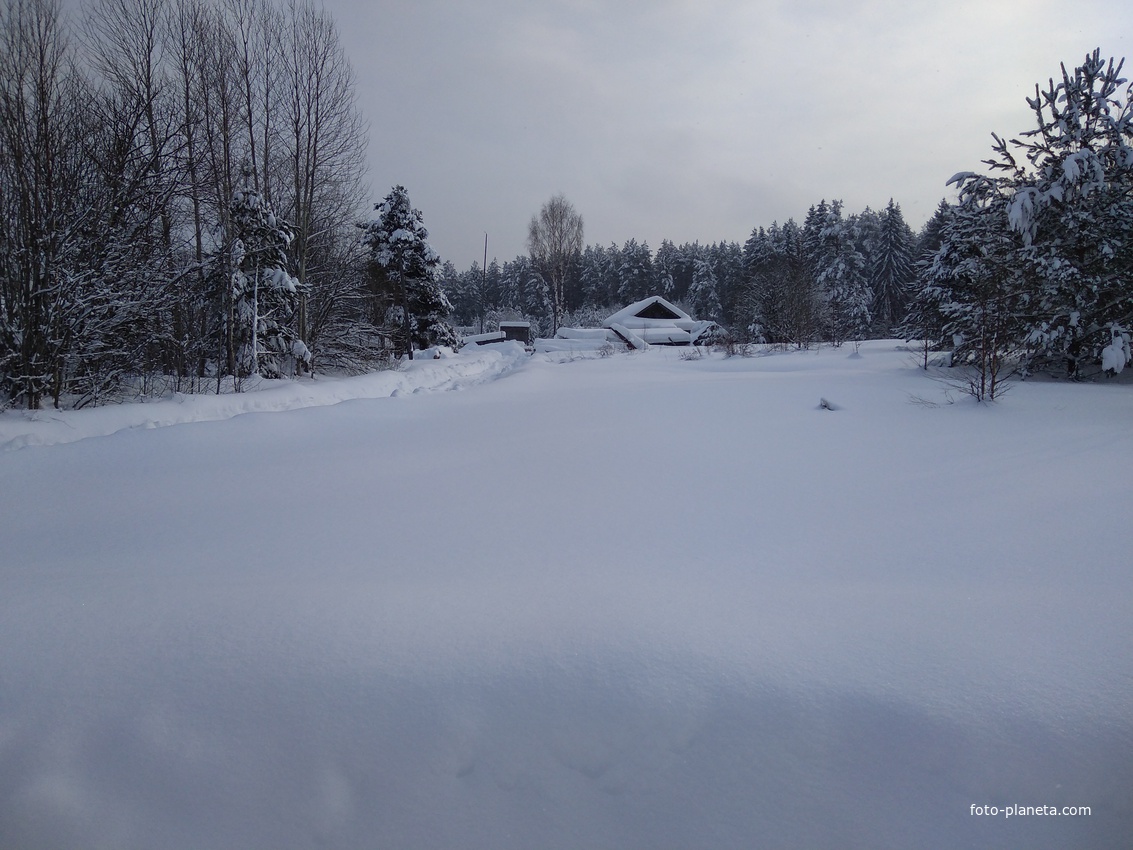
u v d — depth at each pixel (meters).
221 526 4.21
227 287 12.68
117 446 6.47
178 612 2.87
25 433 6.72
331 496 4.95
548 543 3.85
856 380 12.84
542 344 40.16
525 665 2.46
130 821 1.96
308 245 18.05
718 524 4.22
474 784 2.04
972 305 12.62
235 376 11.71
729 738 2.15
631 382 14.23
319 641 2.63
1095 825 1.86
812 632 2.69
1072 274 11.45
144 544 3.85
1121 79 11.72
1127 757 2.03
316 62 16.39
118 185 9.95
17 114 8.16
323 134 16.92
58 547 3.80
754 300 37.69
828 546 3.77
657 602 2.96
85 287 9.12
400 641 2.62
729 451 6.51
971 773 2.02
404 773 2.07
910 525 4.12
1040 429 6.92
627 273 78.31
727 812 1.93
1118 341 10.94
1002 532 3.93
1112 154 11.90
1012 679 2.36
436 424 8.36
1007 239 12.68
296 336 16.11
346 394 12.23
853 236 63.44
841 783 2.00
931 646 2.58
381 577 3.29
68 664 2.51
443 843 1.87
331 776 2.06
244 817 1.96
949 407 8.73
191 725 2.23
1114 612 2.84
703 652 2.53
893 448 6.40
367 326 19.50
